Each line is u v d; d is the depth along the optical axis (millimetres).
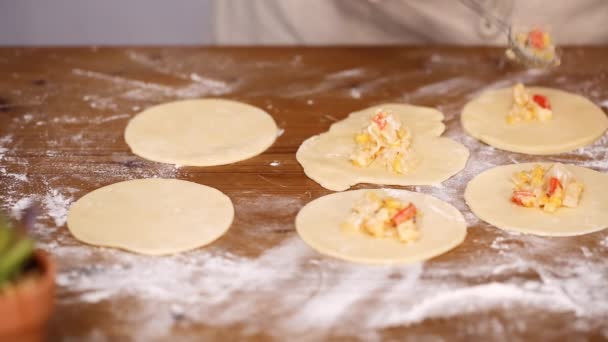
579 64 1040
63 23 1685
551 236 787
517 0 1106
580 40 1138
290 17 1202
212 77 1029
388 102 977
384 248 772
